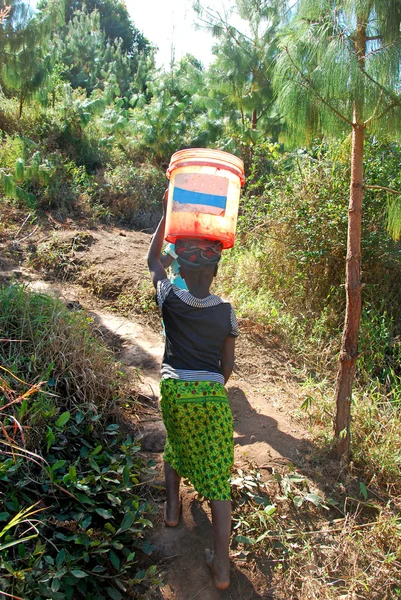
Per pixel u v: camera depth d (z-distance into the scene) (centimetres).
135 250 646
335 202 559
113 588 243
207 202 248
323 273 559
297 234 577
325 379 439
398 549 279
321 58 309
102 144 935
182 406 248
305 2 325
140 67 1620
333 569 272
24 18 783
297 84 323
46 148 837
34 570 228
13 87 828
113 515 276
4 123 852
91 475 283
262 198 674
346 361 330
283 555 275
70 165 802
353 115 333
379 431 364
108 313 508
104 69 1833
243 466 327
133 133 999
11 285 394
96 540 250
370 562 275
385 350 493
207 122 999
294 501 302
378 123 319
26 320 360
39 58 840
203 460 249
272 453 341
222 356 271
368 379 443
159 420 360
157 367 423
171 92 1059
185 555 270
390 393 418
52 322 369
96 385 350
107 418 346
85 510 267
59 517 259
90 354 367
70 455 304
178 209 252
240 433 362
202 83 1047
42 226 654
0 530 243
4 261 569
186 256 252
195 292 255
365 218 537
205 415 248
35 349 340
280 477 316
